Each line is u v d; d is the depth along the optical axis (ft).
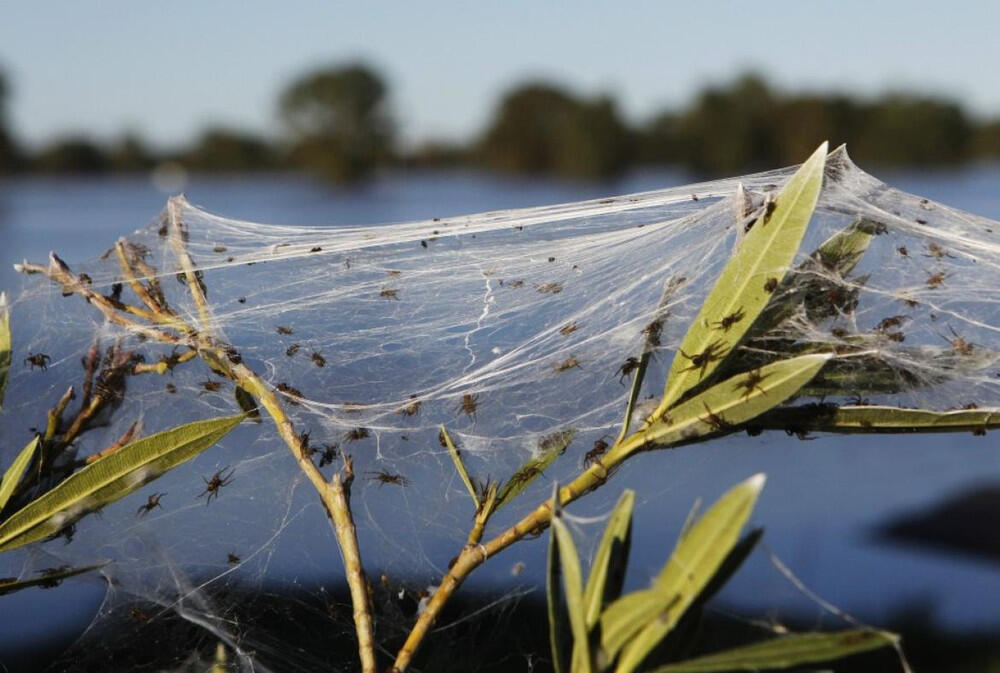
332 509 2.48
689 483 3.72
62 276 2.75
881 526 4.52
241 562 3.13
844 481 5.00
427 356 2.97
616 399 2.83
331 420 2.87
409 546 3.33
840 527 4.47
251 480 3.19
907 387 2.52
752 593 3.26
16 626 3.29
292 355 2.97
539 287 2.93
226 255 3.04
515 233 3.16
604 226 3.13
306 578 3.27
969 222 2.80
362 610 2.42
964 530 4.55
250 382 2.61
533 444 2.73
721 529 2.22
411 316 3.00
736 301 2.42
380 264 3.06
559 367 2.82
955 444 5.94
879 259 2.73
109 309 2.73
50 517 2.50
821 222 2.70
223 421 2.53
